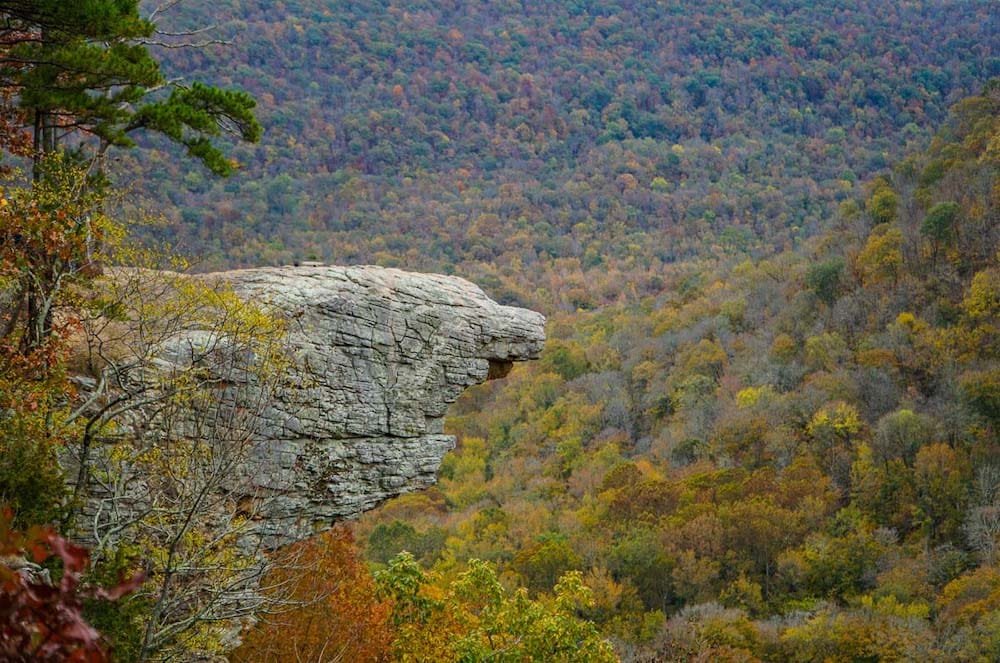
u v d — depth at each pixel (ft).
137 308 62.23
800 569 226.17
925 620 203.62
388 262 496.64
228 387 63.46
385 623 90.12
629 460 314.55
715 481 272.51
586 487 291.99
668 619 212.84
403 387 75.00
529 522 258.98
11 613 17.04
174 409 58.08
